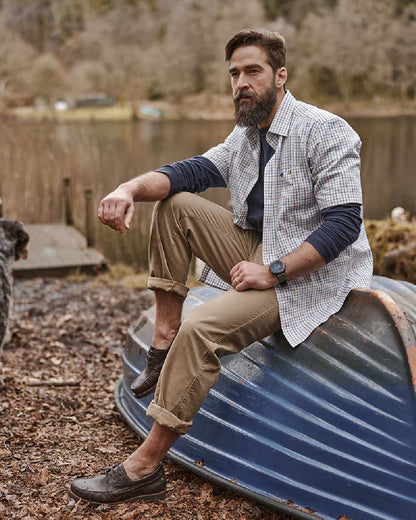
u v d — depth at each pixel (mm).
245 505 2494
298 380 2410
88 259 7914
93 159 17688
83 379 4152
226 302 2398
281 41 2475
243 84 2453
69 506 2453
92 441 3094
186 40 43312
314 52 41188
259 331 2443
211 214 2654
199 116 37219
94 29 47375
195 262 7734
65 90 43188
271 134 2490
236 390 2559
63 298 6594
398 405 2186
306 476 2320
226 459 2543
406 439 2156
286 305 2424
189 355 2336
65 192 10305
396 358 2230
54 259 7902
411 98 39344
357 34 41219
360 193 2389
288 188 2461
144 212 11383
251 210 2641
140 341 3145
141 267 8312
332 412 2299
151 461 2449
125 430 3262
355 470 2225
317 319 2438
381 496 2172
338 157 2359
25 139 20547
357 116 36188
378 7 42188
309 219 2479
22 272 7469
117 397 3467
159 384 2383
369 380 2262
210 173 2762
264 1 44906
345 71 40344
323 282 2453
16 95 39781
